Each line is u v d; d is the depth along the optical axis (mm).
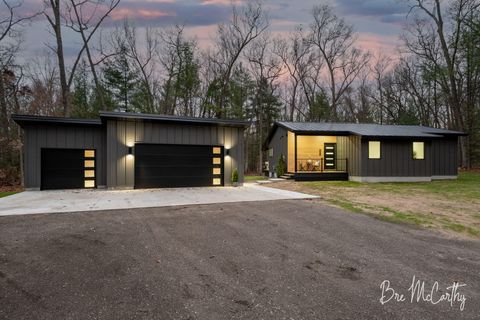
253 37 26406
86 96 27703
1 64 16672
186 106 26984
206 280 3234
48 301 2732
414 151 15031
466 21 20328
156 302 2738
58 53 17422
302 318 2484
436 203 8273
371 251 4270
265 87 28750
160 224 5711
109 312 2553
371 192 10719
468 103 23781
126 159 11438
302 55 29531
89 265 3613
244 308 2645
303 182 14742
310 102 31094
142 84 26344
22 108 18344
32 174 11164
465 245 4594
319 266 3684
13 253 3994
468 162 22484
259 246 4441
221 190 11414
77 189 11602
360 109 34906
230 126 13117
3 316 2475
